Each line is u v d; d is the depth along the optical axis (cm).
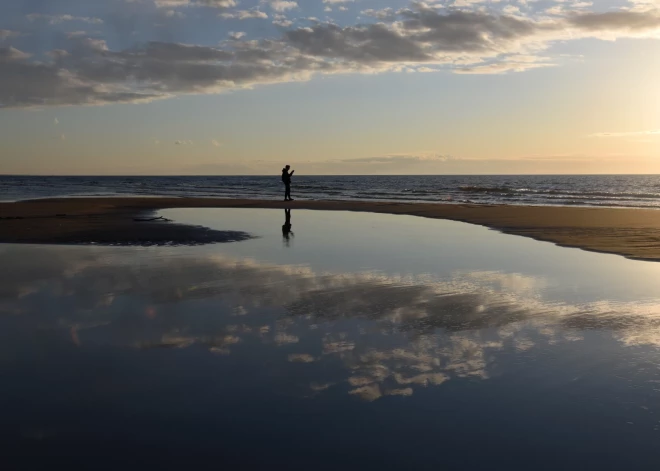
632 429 366
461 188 5572
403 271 931
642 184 8250
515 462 329
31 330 592
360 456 336
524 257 1086
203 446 348
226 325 609
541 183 9244
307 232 1560
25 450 343
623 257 1079
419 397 417
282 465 327
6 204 2708
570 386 435
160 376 461
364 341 551
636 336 562
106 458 334
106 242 1325
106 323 616
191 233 1505
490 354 511
